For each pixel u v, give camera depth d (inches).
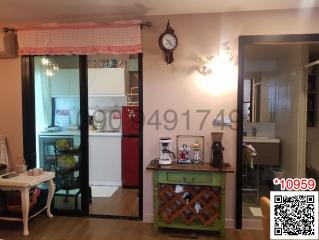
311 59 155.5
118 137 174.9
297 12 109.2
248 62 157.8
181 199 111.0
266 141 161.0
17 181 110.1
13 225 120.2
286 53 151.1
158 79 119.5
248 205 135.1
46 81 133.4
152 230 115.6
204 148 118.5
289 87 158.1
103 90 177.6
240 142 115.4
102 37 117.6
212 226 109.0
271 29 110.9
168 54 115.0
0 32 129.0
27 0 100.7
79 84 129.0
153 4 104.4
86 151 130.7
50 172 126.4
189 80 117.6
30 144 132.3
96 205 144.3
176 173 107.3
